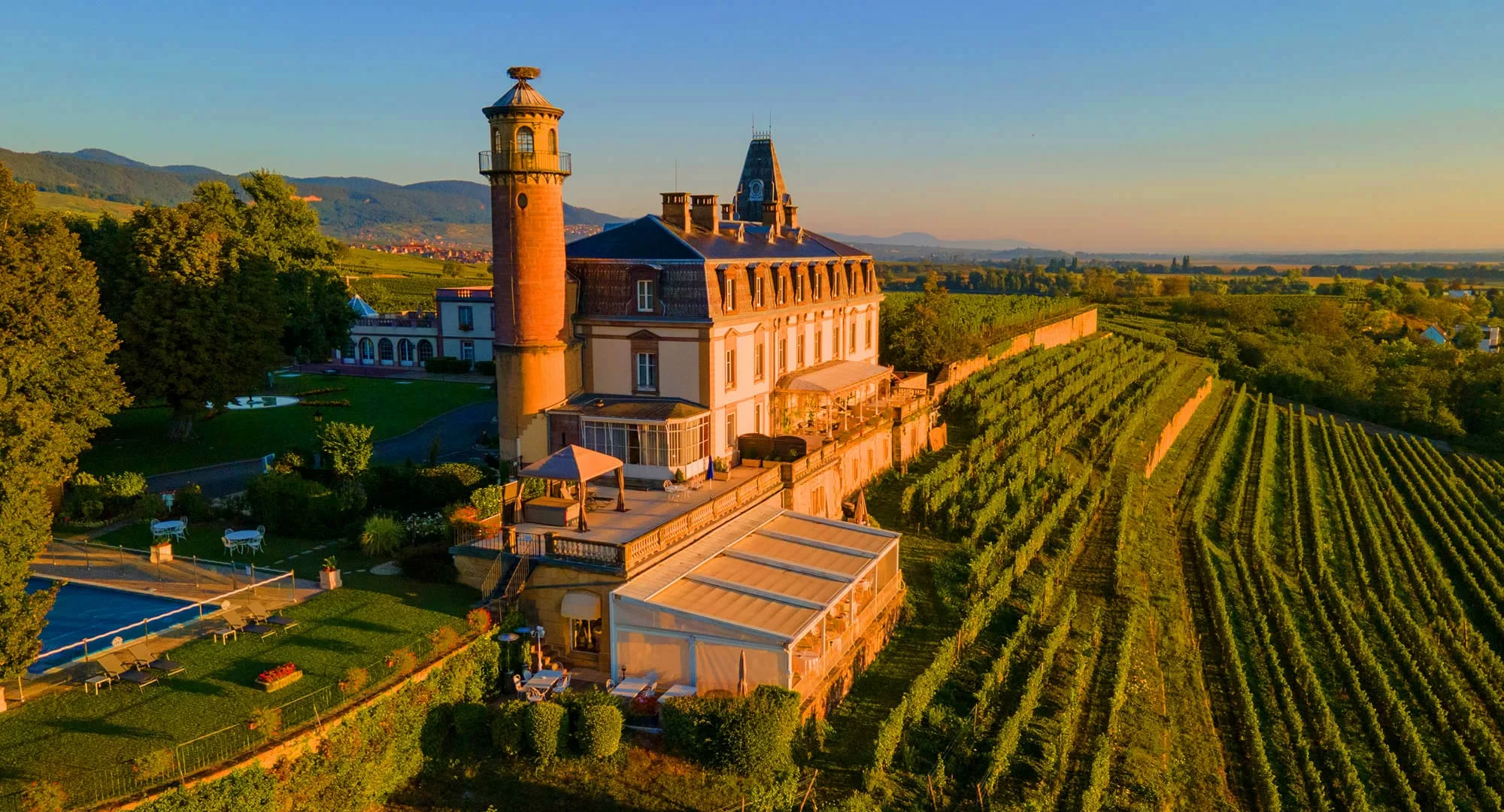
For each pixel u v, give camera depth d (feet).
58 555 114.21
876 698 110.63
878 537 129.80
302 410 216.74
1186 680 132.98
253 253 180.14
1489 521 242.37
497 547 107.96
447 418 222.07
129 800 65.62
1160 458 258.78
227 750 72.28
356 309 327.67
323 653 89.20
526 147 141.59
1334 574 191.01
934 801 91.86
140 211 169.58
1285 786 111.75
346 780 77.97
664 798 83.76
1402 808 110.42
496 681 96.37
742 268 157.48
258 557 115.34
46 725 75.25
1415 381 389.39
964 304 370.12
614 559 103.50
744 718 87.25
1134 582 160.35
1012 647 123.34
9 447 89.04
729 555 117.60
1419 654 150.61
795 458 157.07
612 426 145.59
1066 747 107.04
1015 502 182.19
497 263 145.18
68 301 131.95
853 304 209.26
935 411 230.68
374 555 116.06
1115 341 430.20
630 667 101.04
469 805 83.10
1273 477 261.03
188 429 174.40
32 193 138.92
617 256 153.38
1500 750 121.19
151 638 91.30
